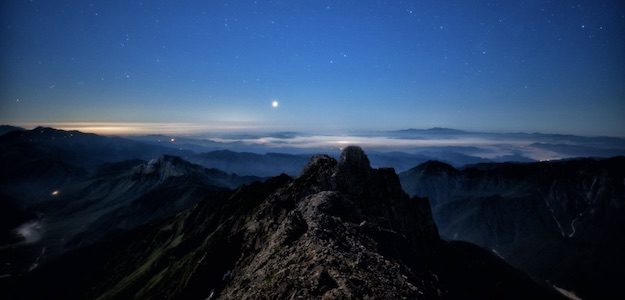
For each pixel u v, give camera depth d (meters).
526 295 135.00
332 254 42.12
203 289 63.94
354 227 60.59
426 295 43.66
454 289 91.50
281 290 37.94
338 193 76.50
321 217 58.75
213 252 71.69
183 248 159.12
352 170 99.31
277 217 75.50
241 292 45.50
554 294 157.12
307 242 47.72
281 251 50.19
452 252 126.31
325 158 105.81
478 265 135.12
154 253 199.25
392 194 107.62
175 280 106.94
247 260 66.38
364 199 93.50
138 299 110.00
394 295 35.44
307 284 36.66
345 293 33.56
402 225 99.38
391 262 49.16
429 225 119.69
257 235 72.62
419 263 64.88
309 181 94.44
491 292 109.69
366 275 38.31
